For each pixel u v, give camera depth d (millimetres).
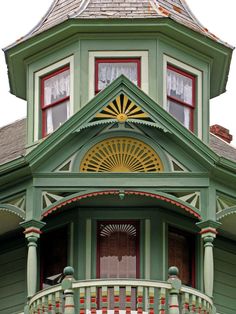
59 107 33906
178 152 32156
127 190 31594
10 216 33312
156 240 32938
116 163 32062
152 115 31984
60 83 34062
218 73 35625
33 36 34250
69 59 33938
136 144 32125
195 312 30703
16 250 34594
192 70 34375
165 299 30641
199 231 33656
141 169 32031
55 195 31812
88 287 30375
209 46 34438
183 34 33938
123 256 32844
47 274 33250
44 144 31875
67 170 31922
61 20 34156
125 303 30859
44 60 34531
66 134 31875
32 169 31844
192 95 34250
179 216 33531
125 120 31922
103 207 33094
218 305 34281
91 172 31719
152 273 32656
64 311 30062
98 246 32875
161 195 31703
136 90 32000
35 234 31500
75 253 32781
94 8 34438
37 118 34125
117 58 33688
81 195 31609
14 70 35469
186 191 31859
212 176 32188
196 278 33375
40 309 30625
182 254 33406
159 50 33719
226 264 34938
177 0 35781
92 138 32094
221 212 32219
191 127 34000
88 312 31078
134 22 33500
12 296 34188
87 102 32188
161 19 33469
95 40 33781
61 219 33344
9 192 32438
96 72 33594
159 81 33500
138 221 33125
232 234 34938
